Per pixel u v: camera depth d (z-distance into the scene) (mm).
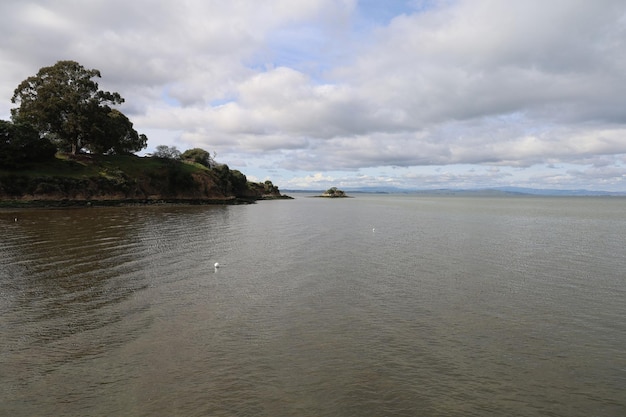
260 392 8055
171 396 7871
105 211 59125
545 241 31281
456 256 23906
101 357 9570
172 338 10750
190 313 12836
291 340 10695
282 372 8898
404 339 10844
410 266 20766
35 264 19781
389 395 8008
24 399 7742
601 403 7844
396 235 34781
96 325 11664
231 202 100188
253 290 15734
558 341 10836
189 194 96188
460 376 8820
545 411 7543
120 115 101875
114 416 7199
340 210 78938
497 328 11766
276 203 117562
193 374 8766
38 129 80062
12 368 8992
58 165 76500
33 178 67625
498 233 37031
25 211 55719
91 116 84125
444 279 17891
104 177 79250
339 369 9062
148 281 16906
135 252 23672
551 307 13836
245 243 28562
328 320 12305
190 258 22250
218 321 12117
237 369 9016
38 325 11609
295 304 13922
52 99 78312
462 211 78500
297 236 33312
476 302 14367
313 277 18062
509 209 90812
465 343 10625
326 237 32906
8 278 16969
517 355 9930
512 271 19688
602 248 27500
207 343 10438
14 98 82500
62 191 70312
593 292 15836
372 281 17391
